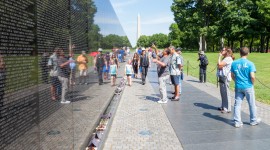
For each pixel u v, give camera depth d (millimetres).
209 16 71125
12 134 2557
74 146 4820
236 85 7645
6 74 2467
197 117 8742
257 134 6930
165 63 11062
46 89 3498
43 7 3414
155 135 6980
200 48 72938
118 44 18141
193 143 6336
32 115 3018
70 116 4594
